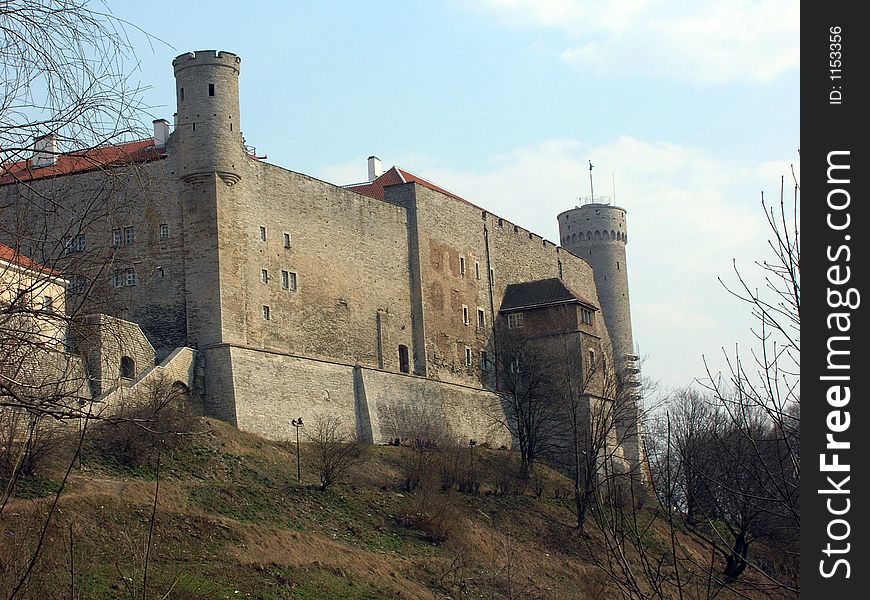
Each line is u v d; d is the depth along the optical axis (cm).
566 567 6650
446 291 9631
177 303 7400
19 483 4784
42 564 2908
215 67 7538
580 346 9912
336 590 5097
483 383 9875
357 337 8575
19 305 1714
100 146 1703
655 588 1920
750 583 2081
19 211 1739
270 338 7731
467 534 6619
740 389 2225
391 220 9162
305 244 8188
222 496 5900
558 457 9244
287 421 7581
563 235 12619
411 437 8425
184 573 4666
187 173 7438
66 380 1739
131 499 5238
